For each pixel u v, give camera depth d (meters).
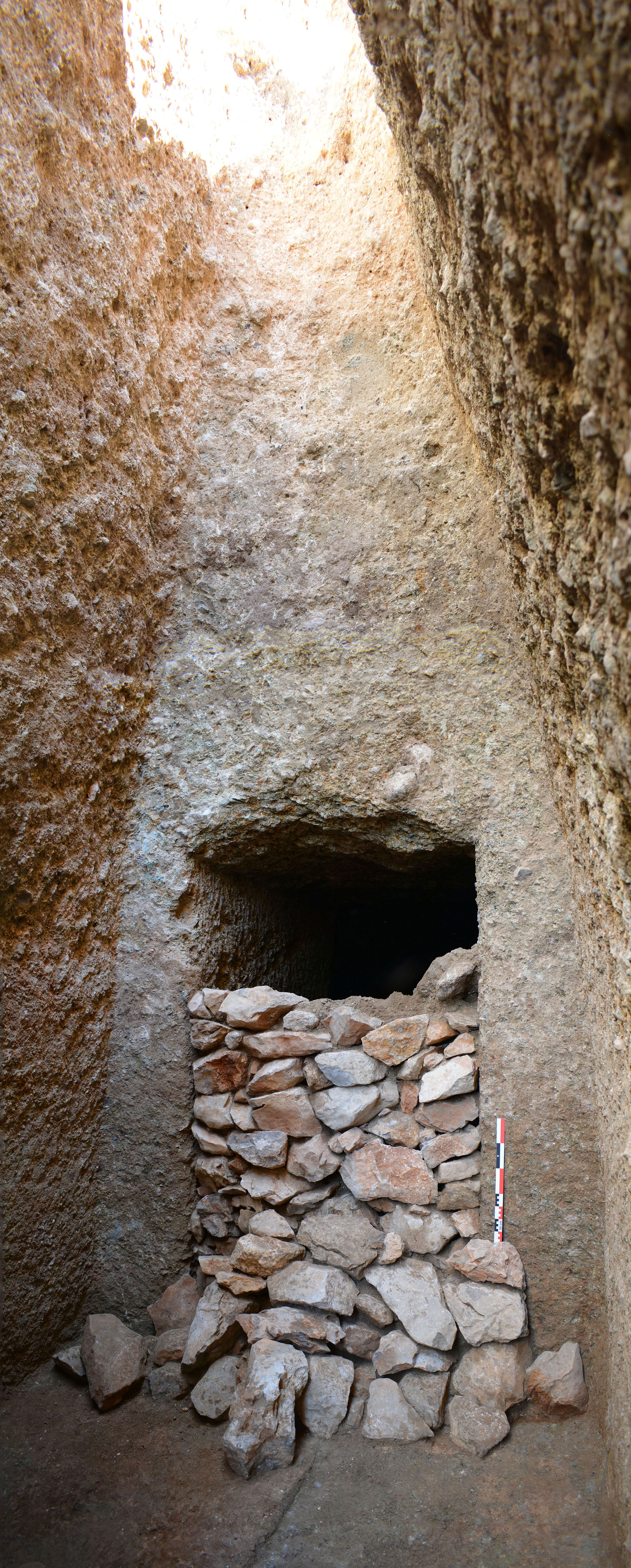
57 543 2.20
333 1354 2.25
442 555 2.49
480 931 2.33
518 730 2.35
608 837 1.54
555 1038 2.22
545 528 1.54
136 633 2.62
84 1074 2.50
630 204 0.88
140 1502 1.92
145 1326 2.50
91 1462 2.05
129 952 2.63
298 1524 1.85
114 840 2.62
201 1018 2.61
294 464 2.71
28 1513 1.90
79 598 2.33
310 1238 2.36
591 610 1.39
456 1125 2.35
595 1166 2.17
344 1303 2.25
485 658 2.41
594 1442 1.99
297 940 3.50
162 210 2.58
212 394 2.83
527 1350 2.16
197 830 2.65
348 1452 2.04
